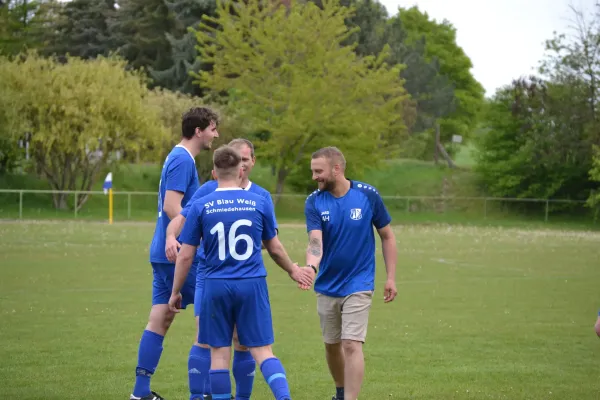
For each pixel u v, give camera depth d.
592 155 75.75
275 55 73.44
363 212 10.50
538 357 13.71
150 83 96.56
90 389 11.00
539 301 21.27
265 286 9.32
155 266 10.66
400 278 27.03
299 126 69.62
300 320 17.67
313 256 10.24
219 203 9.24
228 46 74.62
